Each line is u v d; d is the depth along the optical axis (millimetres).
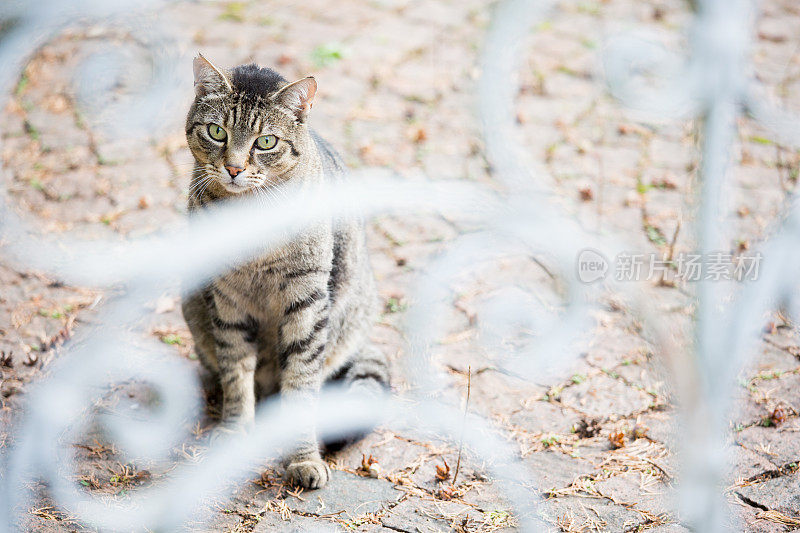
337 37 8836
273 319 4348
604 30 8969
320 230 4098
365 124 7531
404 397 4754
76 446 4199
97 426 4371
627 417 4578
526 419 4574
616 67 8258
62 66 8070
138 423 4434
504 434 4445
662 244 5957
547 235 5391
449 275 5820
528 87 8047
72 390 4609
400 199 6539
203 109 4000
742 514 3781
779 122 6324
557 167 6969
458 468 4047
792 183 6633
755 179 6691
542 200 5375
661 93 7859
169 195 6590
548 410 4648
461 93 8023
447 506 3887
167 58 8250
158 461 4168
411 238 6215
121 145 7160
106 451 4199
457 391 4797
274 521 3770
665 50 8391
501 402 4711
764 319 4820
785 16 9406
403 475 4129
